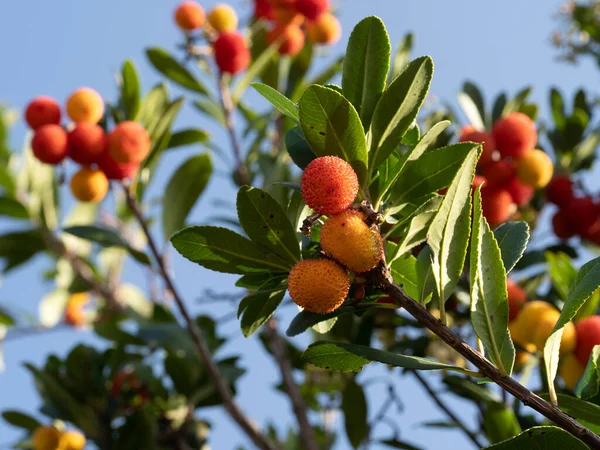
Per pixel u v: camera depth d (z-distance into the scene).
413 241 0.51
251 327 0.54
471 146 0.52
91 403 0.87
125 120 0.82
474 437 0.74
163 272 0.82
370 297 0.52
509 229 0.54
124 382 0.89
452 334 0.49
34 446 0.84
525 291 0.76
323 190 0.48
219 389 0.81
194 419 0.89
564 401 0.51
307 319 0.53
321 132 0.50
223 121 0.96
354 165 0.51
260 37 1.01
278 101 0.52
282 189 0.78
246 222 0.52
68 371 0.88
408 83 0.51
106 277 1.06
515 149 0.73
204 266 0.53
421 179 0.52
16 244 0.99
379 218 0.49
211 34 0.95
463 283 0.74
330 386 0.87
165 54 0.95
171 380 0.88
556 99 0.92
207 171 0.86
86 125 0.76
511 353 0.48
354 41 0.53
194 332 0.82
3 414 0.87
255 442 0.81
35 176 0.99
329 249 0.49
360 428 0.79
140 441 0.84
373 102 0.52
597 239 0.82
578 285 0.51
